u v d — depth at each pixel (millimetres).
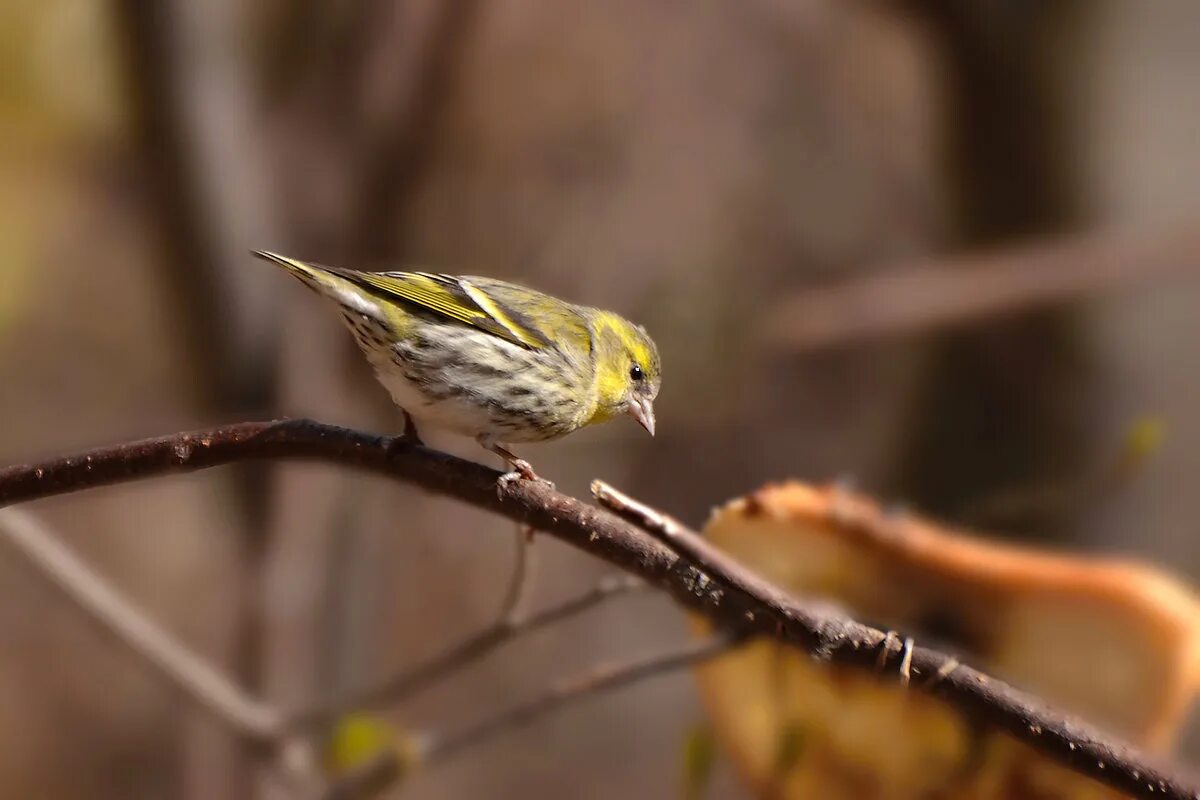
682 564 4953
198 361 10266
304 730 8039
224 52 10031
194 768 10703
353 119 11445
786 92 15898
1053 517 10750
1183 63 12016
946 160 12594
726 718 6098
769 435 14805
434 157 12250
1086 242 11648
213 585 15000
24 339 16172
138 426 15938
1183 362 11562
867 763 5754
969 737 5609
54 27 12070
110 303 16188
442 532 14812
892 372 14547
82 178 14117
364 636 10750
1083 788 5434
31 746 15016
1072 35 11719
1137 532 11008
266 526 10492
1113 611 5215
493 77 14938
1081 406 11570
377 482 11312
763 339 14211
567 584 15281
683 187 15562
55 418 16125
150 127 9766
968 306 11820
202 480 14453
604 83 15602
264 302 10211
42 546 8688
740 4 15969
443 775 14398
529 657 14961
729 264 15227
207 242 9930
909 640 4621
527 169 15125
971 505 10289
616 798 14602
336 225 11414
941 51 11938
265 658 10117
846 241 15469
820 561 5598
